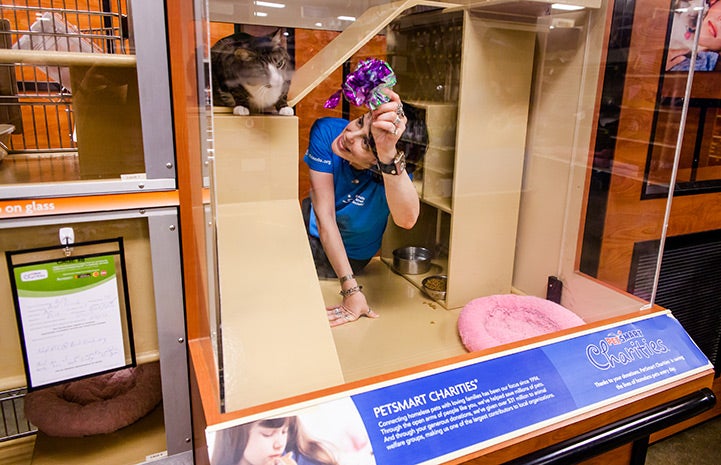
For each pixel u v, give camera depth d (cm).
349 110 105
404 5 106
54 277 90
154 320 101
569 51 124
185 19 81
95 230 91
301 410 74
